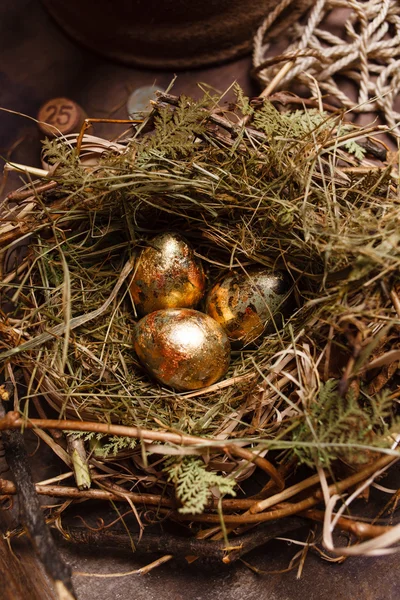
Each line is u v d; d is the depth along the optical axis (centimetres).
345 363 39
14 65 49
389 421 40
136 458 39
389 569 40
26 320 42
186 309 41
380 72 46
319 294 39
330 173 41
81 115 46
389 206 39
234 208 41
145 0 46
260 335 41
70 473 40
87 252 42
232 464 38
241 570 40
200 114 41
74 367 41
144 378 41
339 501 41
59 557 36
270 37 47
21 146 48
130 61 48
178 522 40
